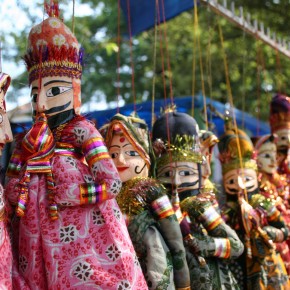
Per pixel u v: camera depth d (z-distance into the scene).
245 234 4.61
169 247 3.81
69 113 3.47
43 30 3.48
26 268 3.22
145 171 4.05
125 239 3.34
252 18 10.70
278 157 5.72
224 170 4.95
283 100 5.74
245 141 4.96
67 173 3.29
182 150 4.35
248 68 11.88
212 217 4.20
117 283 3.21
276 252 4.90
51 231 3.22
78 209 3.28
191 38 13.14
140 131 4.12
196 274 4.09
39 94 3.40
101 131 4.16
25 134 3.41
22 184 3.23
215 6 5.71
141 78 13.78
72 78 3.50
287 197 5.50
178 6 5.86
